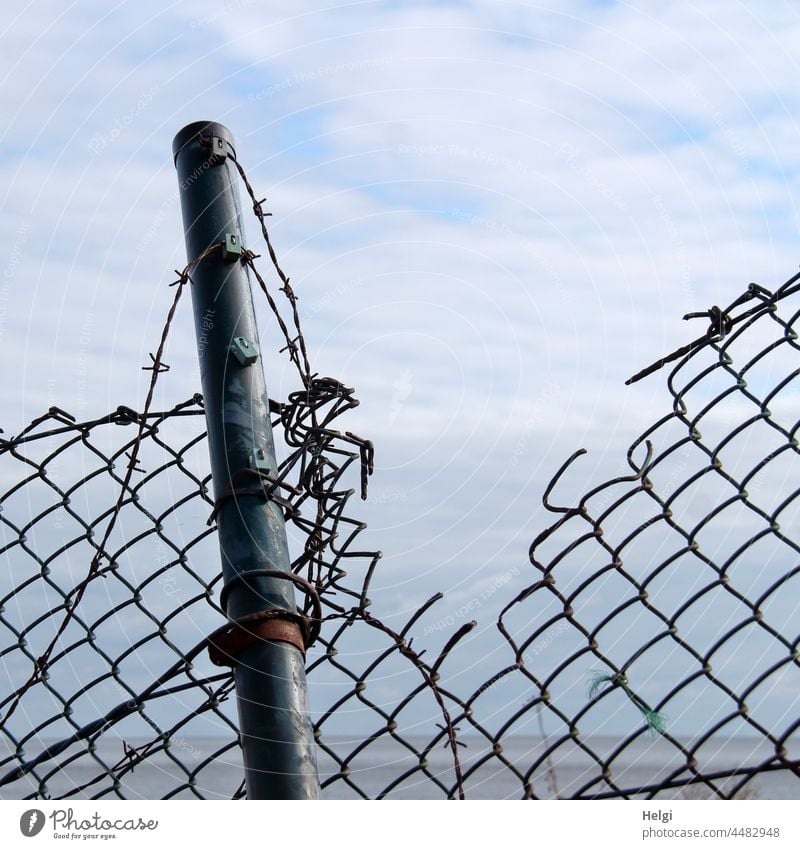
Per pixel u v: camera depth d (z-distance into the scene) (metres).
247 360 1.61
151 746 1.66
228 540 1.51
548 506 1.57
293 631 1.46
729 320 1.60
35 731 1.77
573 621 1.51
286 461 1.67
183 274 1.68
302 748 1.38
